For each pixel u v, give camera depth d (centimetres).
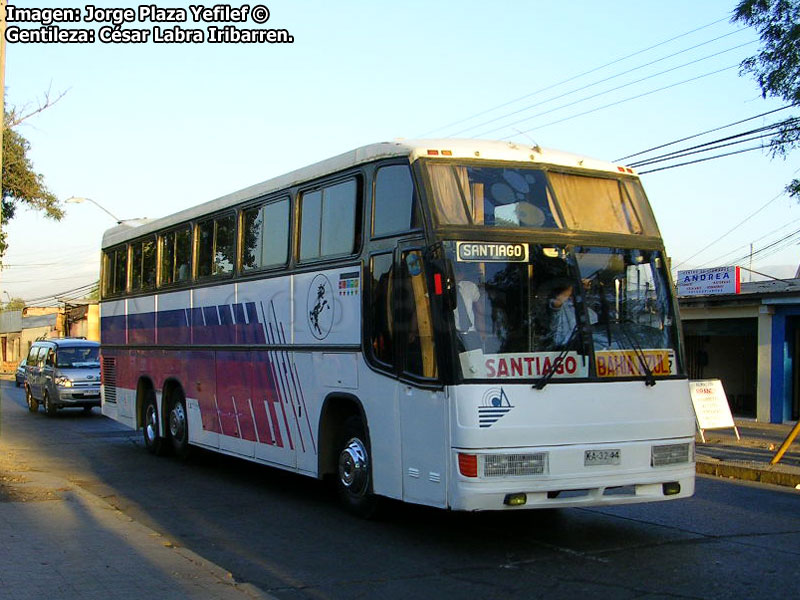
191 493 1130
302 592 667
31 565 683
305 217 1007
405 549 798
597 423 755
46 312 7800
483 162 802
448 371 732
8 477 1151
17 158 1964
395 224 826
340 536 855
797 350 2248
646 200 861
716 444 1639
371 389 857
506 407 728
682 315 2564
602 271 797
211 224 1270
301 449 1001
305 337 989
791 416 2231
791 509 995
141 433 1927
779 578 683
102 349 1772
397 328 814
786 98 1409
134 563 700
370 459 870
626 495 766
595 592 650
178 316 1375
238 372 1162
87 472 1323
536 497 729
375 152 870
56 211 2056
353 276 895
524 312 758
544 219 795
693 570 709
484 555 770
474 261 756
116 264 1703
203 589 630
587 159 852
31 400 2559
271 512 992
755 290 2433
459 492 719
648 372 787
